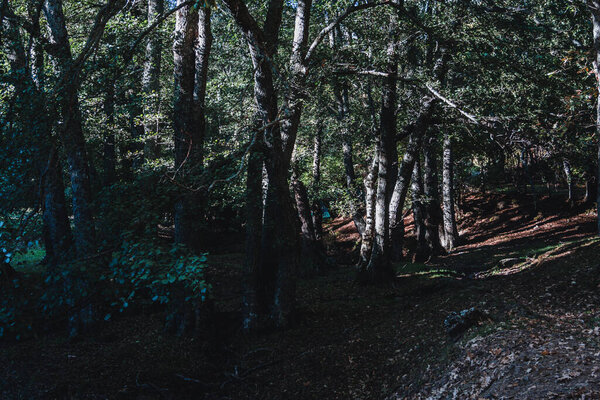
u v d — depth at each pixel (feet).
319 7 56.95
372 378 32.35
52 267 22.57
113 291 21.77
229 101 63.26
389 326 40.98
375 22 55.01
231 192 43.11
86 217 39.06
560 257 48.06
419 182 85.61
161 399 32.01
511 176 120.06
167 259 21.58
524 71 53.21
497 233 95.61
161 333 40.91
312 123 72.08
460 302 40.83
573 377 20.79
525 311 32.22
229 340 41.24
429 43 54.80
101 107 44.06
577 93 41.04
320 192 76.43
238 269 68.03
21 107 23.66
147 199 24.73
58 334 41.04
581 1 49.67
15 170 21.84
